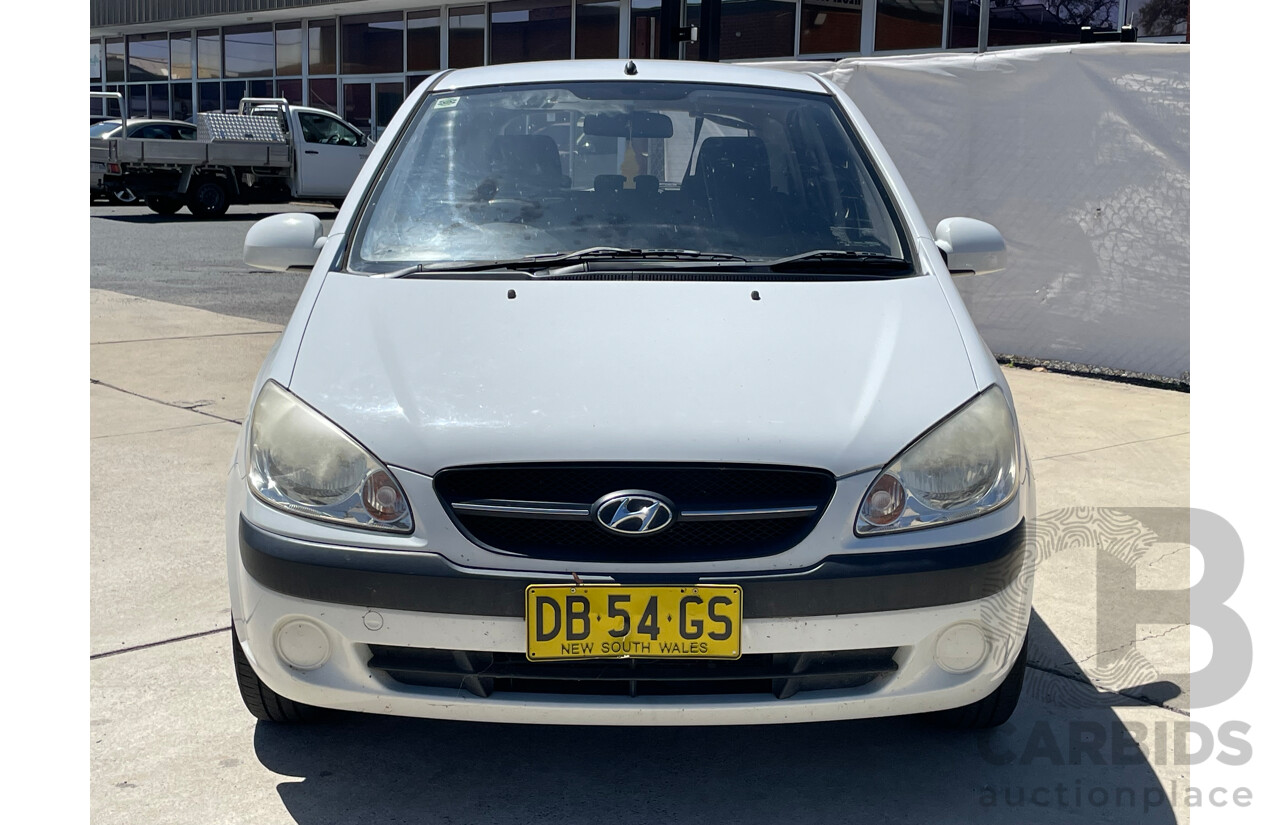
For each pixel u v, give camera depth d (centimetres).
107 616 357
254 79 2592
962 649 245
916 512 242
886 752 288
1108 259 708
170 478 502
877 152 354
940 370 264
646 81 366
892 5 1478
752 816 259
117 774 272
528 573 234
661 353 261
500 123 348
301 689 247
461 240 313
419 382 255
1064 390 679
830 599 235
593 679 237
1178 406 641
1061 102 711
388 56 2295
